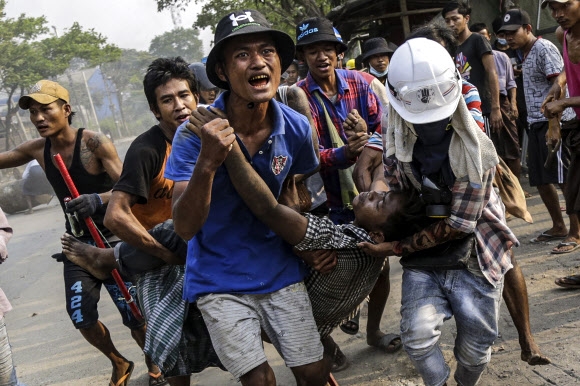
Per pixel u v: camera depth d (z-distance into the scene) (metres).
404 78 2.61
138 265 3.43
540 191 5.87
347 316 3.31
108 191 4.25
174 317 3.17
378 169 3.36
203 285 2.88
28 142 4.50
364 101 4.16
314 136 3.27
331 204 4.06
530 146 5.97
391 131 2.80
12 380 3.73
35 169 16.91
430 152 2.72
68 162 4.25
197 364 3.22
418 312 2.97
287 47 2.83
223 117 2.72
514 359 3.85
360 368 4.12
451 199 2.78
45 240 12.34
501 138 7.24
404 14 12.98
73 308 4.11
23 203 17.70
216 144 2.46
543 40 6.05
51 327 6.31
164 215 3.78
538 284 4.93
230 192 2.80
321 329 3.27
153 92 3.56
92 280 4.20
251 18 2.70
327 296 3.12
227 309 2.83
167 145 3.59
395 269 5.95
